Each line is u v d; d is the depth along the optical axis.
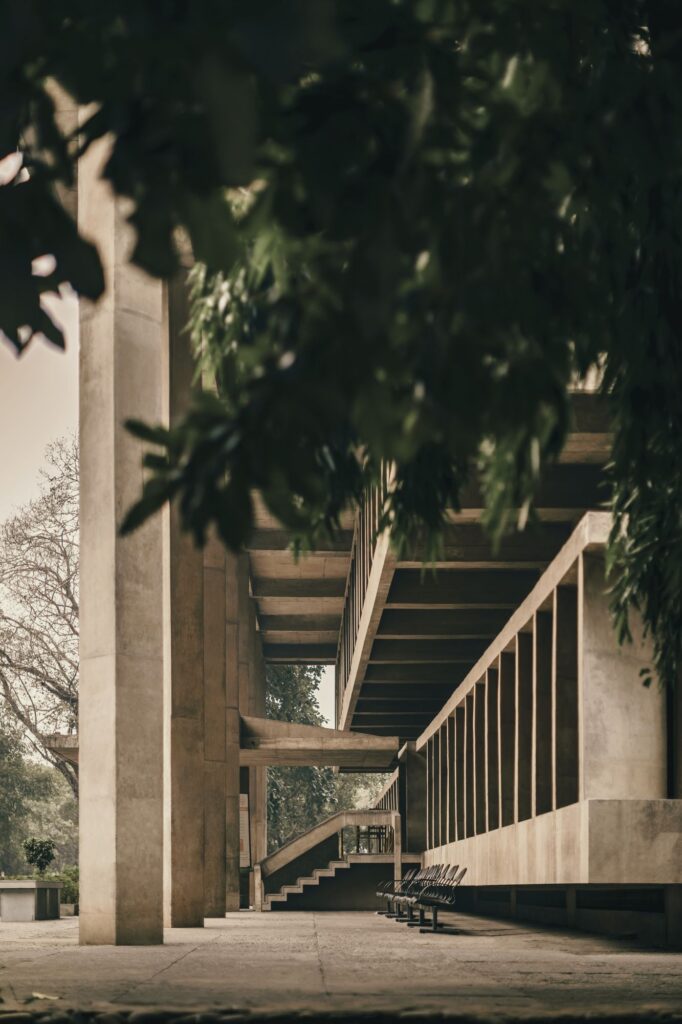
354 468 7.19
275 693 69.44
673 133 4.31
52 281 3.62
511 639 24.97
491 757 28.77
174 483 3.42
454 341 3.43
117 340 14.93
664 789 16.55
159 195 3.15
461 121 3.89
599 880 15.25
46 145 3.33
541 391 3.78
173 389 22.19
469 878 28.34
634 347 6.21
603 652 16.78
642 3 5.23
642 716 16.67
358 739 34.00
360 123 3.50
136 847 14.64
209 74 2.86
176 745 21.92
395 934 18.12
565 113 4.07
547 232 4.17
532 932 20.25
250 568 43.47
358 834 43.88
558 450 4.59
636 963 11.14
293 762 36.78
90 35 3.09
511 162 3.80
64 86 3.15
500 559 26.38
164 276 3.24
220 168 2.95
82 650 15.03
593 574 17.09
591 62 4.98
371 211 3.30
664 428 7.19
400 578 30.28
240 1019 6.44
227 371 7.11
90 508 15.03
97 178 3.22
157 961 11.07
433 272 3.47
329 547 40.53
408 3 3.92
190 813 21.81
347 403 3.31
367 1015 6.49
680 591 9.20
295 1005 6.82
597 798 16.17
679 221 6.15
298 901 41.22
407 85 3.91
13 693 47.94
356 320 3.25
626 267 6.10
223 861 27.77
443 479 7.99
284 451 3.35
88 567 15.04
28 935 18.52
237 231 3.37
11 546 47.12
